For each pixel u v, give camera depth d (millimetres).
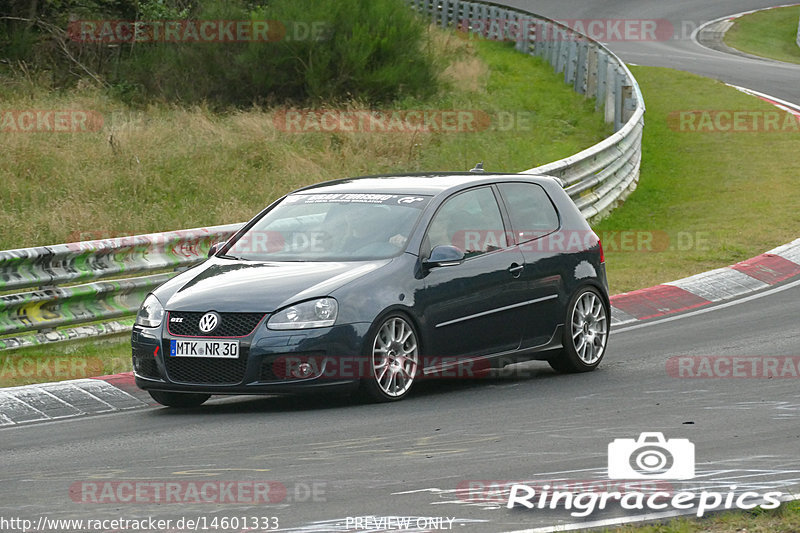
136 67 92812
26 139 69000
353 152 76250
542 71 115812
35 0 95812
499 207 36125
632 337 43344
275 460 24953
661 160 85250
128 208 60750
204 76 90688
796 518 18969
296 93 91562
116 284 43156
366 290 31703
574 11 183625
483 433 27062
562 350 36531
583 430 26938
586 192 68688
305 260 33531
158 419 31484
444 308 33281
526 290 35469
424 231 33750
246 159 71750
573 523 19203
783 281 54250
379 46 93125
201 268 34531
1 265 39781
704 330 43562
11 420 32000
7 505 21812
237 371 31047
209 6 93625
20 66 89938
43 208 59406
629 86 90312
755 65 133250
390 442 26422
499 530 19047
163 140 73562
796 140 88750
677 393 31578
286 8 90062
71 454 26812
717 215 68875
